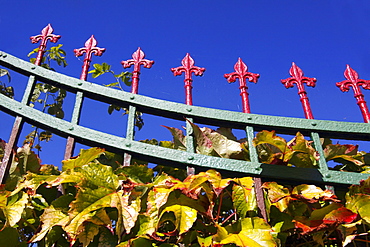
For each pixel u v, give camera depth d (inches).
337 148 63.4
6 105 59.9
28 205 51.9
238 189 53.1
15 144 57.4
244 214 51.8
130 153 57.6
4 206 50.0
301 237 53.9
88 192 49.8
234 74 67.5
